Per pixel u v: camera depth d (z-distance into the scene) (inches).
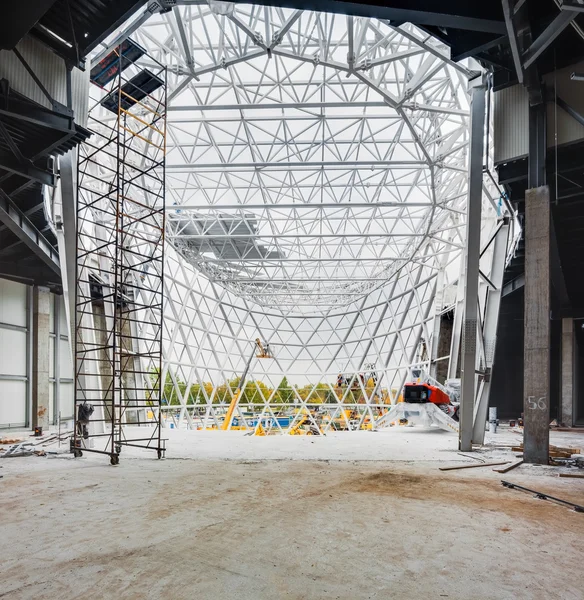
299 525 324.5
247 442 885.8
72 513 356.2
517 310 1593.3
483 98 698.8
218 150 1137.4
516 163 706.8
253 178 1294.3
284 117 1061.1
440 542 289.9
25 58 529.3
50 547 280.2
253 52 733.3
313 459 645.3
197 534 304.0
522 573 242.4
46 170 681.0
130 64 734.5
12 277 1166.3
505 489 448.1
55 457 668.7
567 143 603.2
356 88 910.4
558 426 1465.3
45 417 1203.9
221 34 747.4
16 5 400.8
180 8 775.1
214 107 880.9
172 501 393.7
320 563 254.7
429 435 1045.8
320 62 731.4
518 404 1962.4
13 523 330.0
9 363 1150.3
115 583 228.7
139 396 1407.5
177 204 1391.5
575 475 512.1
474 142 705.6
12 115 525.0
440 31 522.3
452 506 379.9
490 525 327.0
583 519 344.2
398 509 369.4
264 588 223.1
